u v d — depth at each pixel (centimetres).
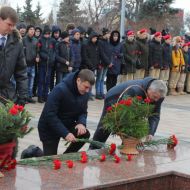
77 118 600
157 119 603
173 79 1600
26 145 762
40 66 1204
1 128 404
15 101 532
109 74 1343
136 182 439
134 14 3525
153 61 1461
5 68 515
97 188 404
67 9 3509
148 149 567
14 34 521
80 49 1259
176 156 537
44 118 575
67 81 574
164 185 466
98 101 1329
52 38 1212
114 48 1329
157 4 3544
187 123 1073
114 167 470
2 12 484
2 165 429
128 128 513
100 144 555
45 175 425
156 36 1463
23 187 386
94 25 3066
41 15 4147
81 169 454
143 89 562
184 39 1723
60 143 762
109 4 3156
